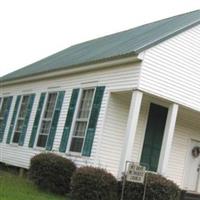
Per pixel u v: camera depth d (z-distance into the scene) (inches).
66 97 793.6
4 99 1079.0
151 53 644.7
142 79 634.2
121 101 696.4
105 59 679.1
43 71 866.8
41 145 834.2
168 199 592.1
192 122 804.0
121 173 609.6
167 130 668.1
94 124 689.6
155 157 736.3
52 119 811.4
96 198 572.4
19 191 607.8
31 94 936.3
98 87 708.7
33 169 682.8
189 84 692.7
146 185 584.1
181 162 792.3
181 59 682.2
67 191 659.4
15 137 949.8
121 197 573.0
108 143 682.8
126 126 693.3
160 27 804.6
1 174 817.5
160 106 745.0
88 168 594.9
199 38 709.3
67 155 729.0
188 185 799.1
